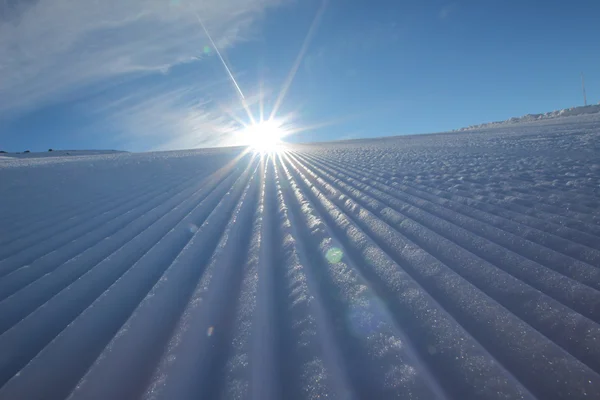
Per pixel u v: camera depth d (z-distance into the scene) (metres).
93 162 12.06
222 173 9.52
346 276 2.60
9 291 2.81
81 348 1.97
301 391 1.51
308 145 29.25
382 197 5.16
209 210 5.16
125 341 1.97
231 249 3.42
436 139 20.72
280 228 4.02
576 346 1.70
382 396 1.45
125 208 5.50
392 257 2.95
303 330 1.95
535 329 1.85
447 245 3.04
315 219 4.15
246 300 2.34
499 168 6.64
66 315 2.36
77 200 6.17
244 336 1.93
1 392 1.66
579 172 5.47
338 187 6.32
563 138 10.98
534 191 4.58
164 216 4.88
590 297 2.06
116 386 1.65
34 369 1.81
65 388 1.68
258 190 6.68
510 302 2.12
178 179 8.43
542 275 2.38
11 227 4.67
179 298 2.48
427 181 6.09
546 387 1.47
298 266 2.82
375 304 2.20
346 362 1.69
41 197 6.41
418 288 2.32
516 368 1.59
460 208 4.16
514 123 30.17
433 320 1.96
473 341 1.76
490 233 3.26
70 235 4.23
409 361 1.64
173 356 1.80
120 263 3.21
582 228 3.12
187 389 1.58
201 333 2.02
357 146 21.17
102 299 2.50
